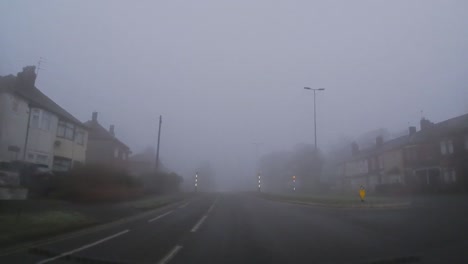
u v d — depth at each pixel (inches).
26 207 715.4
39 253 418.3
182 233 560.4
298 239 495.8
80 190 925.8
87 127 1637.6
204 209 971.9
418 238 482.3
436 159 1748.3
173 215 821.9
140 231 582.2
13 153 1110.4
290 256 396.2
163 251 429.7
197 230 589.6
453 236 489.1
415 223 621.0
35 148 1219.9
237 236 529.3
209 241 491.5
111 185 1011.3
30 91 1291.8
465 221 625.3
